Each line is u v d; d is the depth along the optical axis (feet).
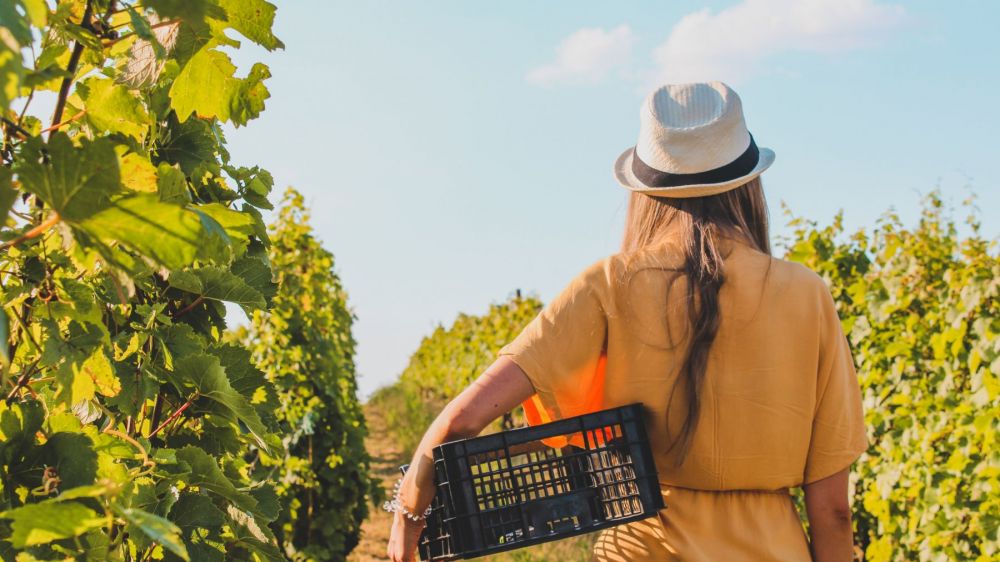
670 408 6.19
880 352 19.21
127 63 5.37
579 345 6.29
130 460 5.61
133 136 6.30
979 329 16.06
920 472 16.85
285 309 24.29
